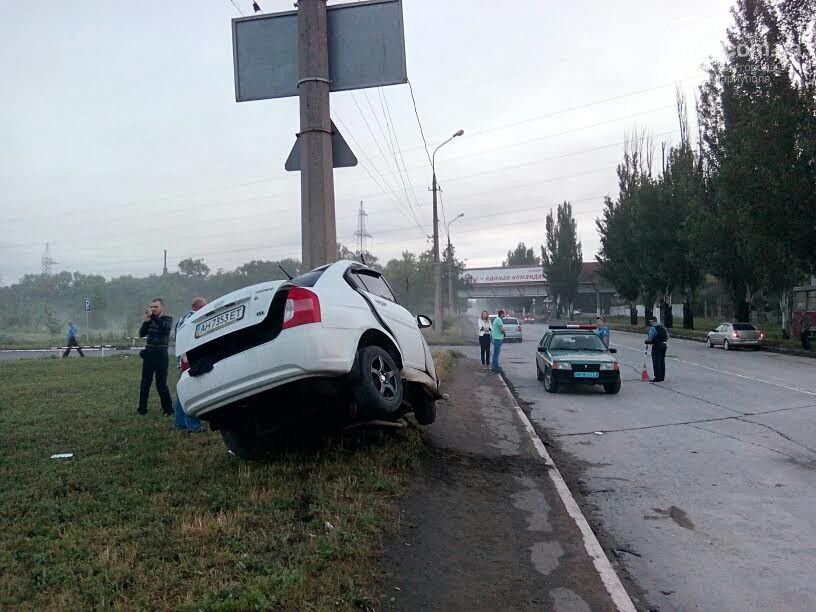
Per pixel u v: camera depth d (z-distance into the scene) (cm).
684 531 570
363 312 607
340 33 779
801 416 1155
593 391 1544
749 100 2833
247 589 360
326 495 525
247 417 589
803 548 528
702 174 3609
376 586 398
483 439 886
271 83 790
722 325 3188
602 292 9431
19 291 7225
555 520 558
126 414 949
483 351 2128
